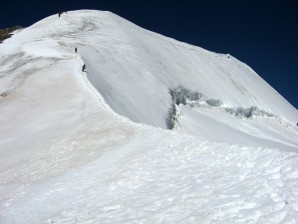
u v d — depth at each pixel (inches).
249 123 3875.5
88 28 3348.9
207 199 448.5
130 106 1987.0
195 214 414.3
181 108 3026.6
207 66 4586.6
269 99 4854.8
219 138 2748.5
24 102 1502.2
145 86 2620.6
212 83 4077.3
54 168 844.0
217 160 594.2
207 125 2908.5
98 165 764.6
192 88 3499.0
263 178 466.3
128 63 2871.6
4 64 2171.5
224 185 481.1
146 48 3602.4
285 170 463.8
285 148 3221.0
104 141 954.1
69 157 896.9
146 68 3024.1
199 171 567.2
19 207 631.8
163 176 589.9
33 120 1280.8
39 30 3139.8
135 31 4028.1
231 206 410.3
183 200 463.8
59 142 1012.5
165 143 789.9
